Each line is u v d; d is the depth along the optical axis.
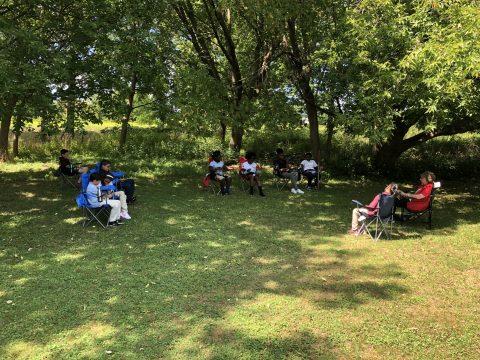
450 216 9.09
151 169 13.38
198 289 5.14
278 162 11.75
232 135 15.82
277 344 3.99
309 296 5.03
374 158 14.20
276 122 12.99
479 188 12.27
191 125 10.80
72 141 17.03
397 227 8.14
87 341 3.97
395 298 5.01
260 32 11.60
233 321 4.39
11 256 6.05
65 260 5.94
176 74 11.96
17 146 14.87
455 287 5.34
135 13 10.46
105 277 5.40
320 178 12.75
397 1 7.97
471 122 10.92
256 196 10.59
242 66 14.92
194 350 3.86
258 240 7.11
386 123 7.84
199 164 14.35
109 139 17.72
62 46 9.43
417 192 8.09
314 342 4.05
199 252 6.43
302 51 11.05
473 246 6.95
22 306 4.59
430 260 6.28
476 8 5.60
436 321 4.48
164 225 7.77
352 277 5.62
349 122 8.70
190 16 13.46
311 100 11.48
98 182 7.49
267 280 5.47
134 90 14.27
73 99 9.52
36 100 8.05
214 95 11.02
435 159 14.65
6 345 3.88
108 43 9.57
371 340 4.10
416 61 6.28
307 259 6.27
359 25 7.73
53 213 8.31
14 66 7.64
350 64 8.58
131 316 4.45
